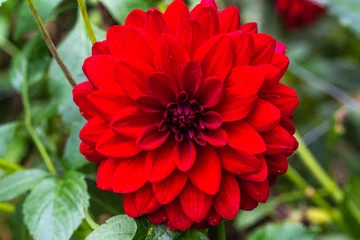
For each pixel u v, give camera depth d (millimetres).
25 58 497
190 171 363
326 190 569
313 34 785
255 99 352
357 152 746
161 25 366
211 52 361
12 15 583
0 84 623
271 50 366
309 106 744
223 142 353
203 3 375
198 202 360
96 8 564
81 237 441
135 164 365
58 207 407
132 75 358
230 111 360
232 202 360
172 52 359
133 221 379
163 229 378
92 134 362
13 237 466
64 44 462
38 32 485
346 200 545
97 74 362
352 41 791
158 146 360
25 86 493
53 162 517
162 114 371
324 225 610
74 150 442
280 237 509
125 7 466
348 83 741
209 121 366
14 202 627
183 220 365
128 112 357
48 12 474
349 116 701
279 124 370
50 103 494
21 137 555
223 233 403
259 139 353
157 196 357
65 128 534
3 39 591
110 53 376
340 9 539
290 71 719
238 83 359
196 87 363
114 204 458
